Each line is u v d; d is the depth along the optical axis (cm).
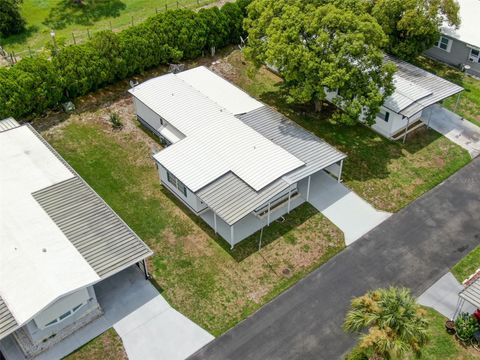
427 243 3416
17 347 2795
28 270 2814
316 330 2920
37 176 3412
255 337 2884
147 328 2912
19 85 3988
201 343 2855
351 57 3747
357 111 3725
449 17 4719
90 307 2962
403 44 4634
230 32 5119
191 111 3959
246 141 3700
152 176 3838
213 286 3136
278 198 3603
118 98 4544
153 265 3241
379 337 2273
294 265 3262
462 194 3769
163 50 4703
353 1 3944
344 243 3406
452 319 2958
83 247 2988
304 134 3859
